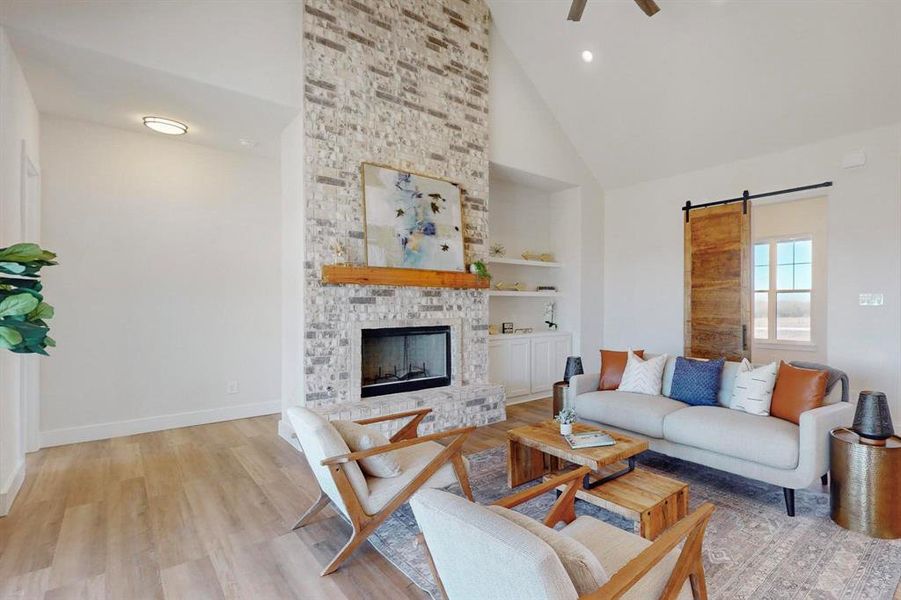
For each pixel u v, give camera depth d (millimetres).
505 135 5359
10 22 2650
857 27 3678
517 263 5863
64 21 2812
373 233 4062
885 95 3984
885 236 4188
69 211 3906
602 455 2480
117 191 4137
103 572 2072
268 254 5008
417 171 4430
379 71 4180
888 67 3803
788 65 4148
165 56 3172
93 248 4016
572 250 6434
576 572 1106
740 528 2471
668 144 5484
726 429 2902
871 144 4273
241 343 4824
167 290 4387
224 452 3701
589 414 3750
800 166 4754
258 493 2920
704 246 5562
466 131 4840
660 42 4500
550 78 5465
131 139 4211
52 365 3820
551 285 6711
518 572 994
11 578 2020
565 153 6090
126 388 4172
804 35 3895
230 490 2963
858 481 2404
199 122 4023
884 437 2416
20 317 1493
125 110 3770
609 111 5480
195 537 2383
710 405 3414
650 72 4809
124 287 4164
